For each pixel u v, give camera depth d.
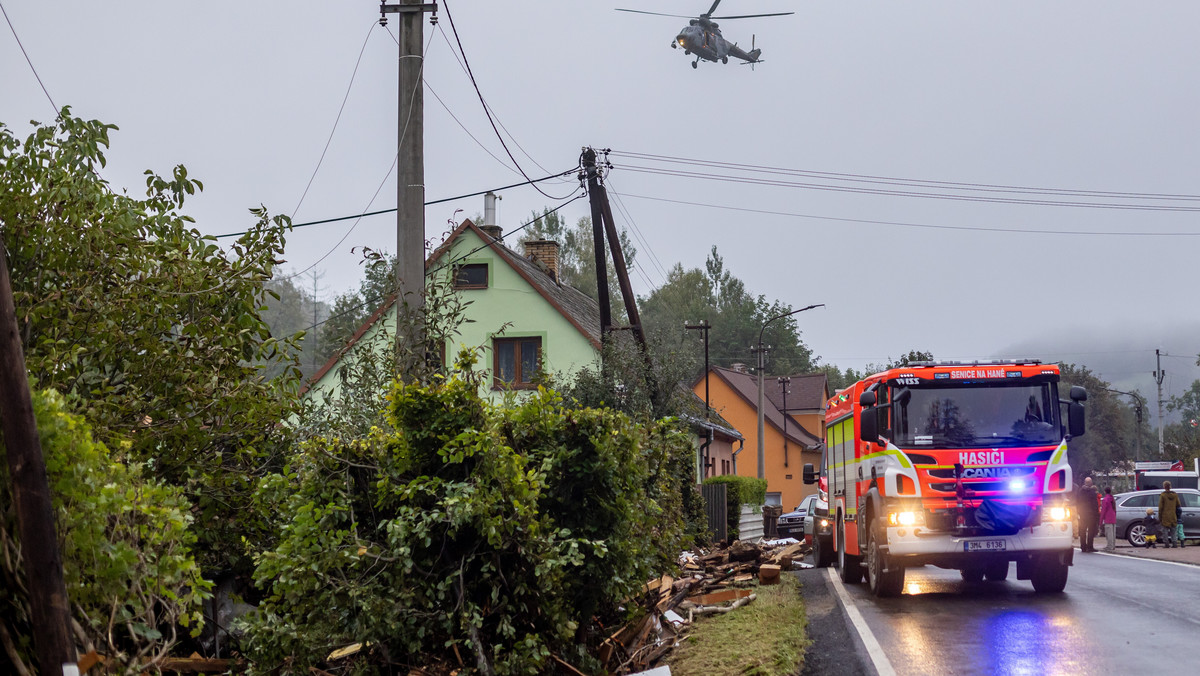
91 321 7.43
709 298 94.19
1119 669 8.59
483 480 7.59
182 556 5.49
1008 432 13.94
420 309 11.34
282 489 7.75
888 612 12.56
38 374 7.01
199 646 8.29
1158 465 49.22
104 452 5.33
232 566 8.62
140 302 7.65
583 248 70.56
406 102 12.45
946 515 13.73
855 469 16.11
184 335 7.89
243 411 8.15
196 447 8.00
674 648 9.88
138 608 5.31
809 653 9.62
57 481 4.96
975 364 14.21
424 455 7.82
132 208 8.45
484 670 7.44
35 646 4.86
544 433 8.46
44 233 7.39
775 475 61.81
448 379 8.15
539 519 8.11
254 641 7.36
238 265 8.38
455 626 7.74
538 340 29.44
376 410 10.41
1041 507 13.75
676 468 11.59
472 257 29.86
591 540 8.45
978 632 10.77
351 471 7.87
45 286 7.51
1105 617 11.70
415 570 7.61
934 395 14.05
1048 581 14.41
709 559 17.05
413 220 12.12
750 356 98.81
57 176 7.66
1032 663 8.94
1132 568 18.75
